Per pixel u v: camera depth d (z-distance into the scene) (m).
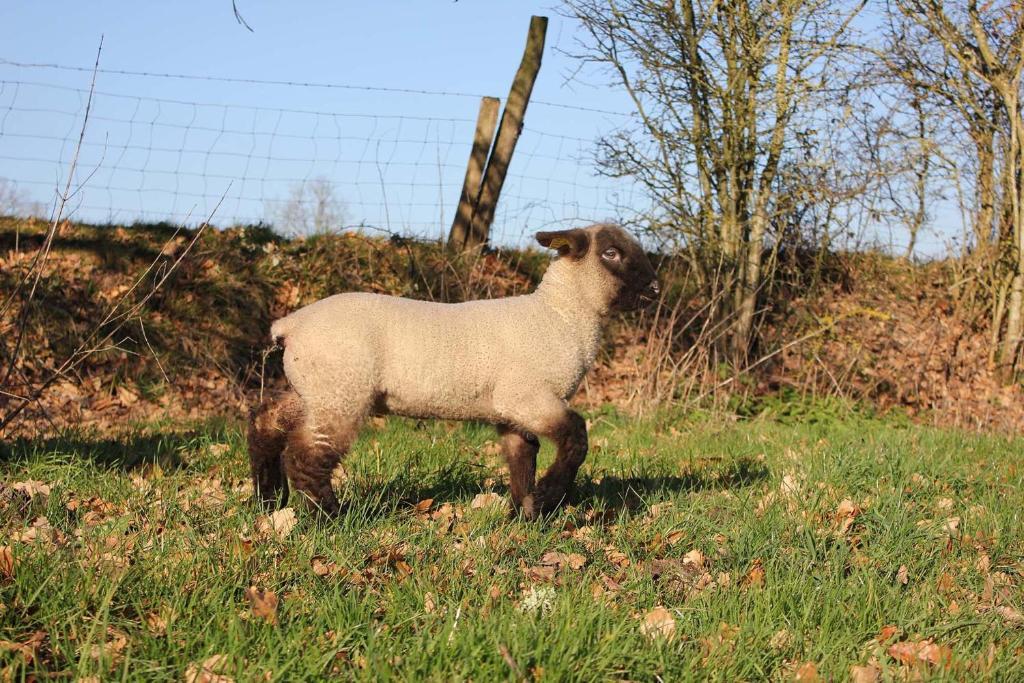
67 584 3.70
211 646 3.33
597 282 5.75
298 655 3.33
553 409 5.50
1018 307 12.86
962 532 5.61
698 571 4.63
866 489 6.63
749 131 11.81
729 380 10.66
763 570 4.61
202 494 5.63
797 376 12.09
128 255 11.46
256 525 4.79
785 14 11.15
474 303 5.59
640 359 11.81
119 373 10.46
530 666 3.39
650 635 3.66
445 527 5.05
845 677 3.55
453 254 11.75
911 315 13.73
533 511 5.53
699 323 12.45
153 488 5.77
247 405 10.54
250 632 3.47
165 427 8.63
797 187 11.99
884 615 4.15
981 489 6.82
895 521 5.39
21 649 3.26
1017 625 4.22
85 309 10.75
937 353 12.82
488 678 3.29
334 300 5.28
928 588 4.48
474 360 5.36
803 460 7.37
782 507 5.82
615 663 3.46
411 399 5.31
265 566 4.11
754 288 12.18
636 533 5.30
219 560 4.08
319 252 12.49
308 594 3.83
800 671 3.50
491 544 4.76
